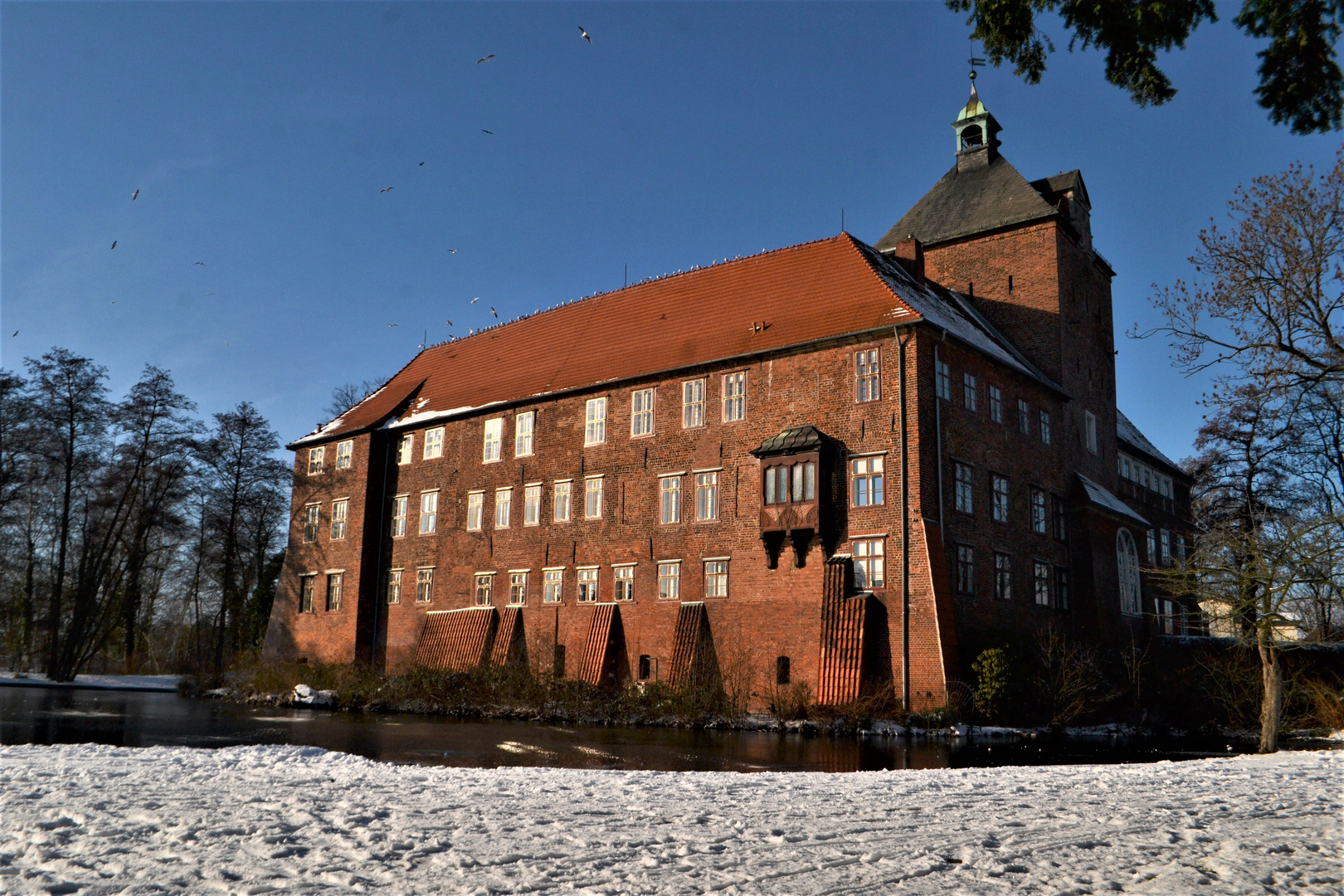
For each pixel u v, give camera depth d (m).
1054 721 28.91
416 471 44.62
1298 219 21.44
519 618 38.31
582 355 40.25
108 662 65.50
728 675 30.05
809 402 31.48
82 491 51.22
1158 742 26.17
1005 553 31.98
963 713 27.03
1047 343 37.94
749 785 12.21
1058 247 38.59
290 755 16.02
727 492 32.84
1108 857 7.42
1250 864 7.22
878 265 34.19
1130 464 47.88
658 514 34.59
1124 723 31.17
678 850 7.45
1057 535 35.59
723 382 33.78
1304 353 21.27
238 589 57.81
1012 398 34.38
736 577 31.94
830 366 31.20
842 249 35.41
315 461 48.84
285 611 47.94
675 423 34.88
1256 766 15.78
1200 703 31.12
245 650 46.09
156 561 60.62
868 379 30.28
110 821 8.43
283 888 6.21
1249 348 21.78
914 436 28.89
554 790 11.27
